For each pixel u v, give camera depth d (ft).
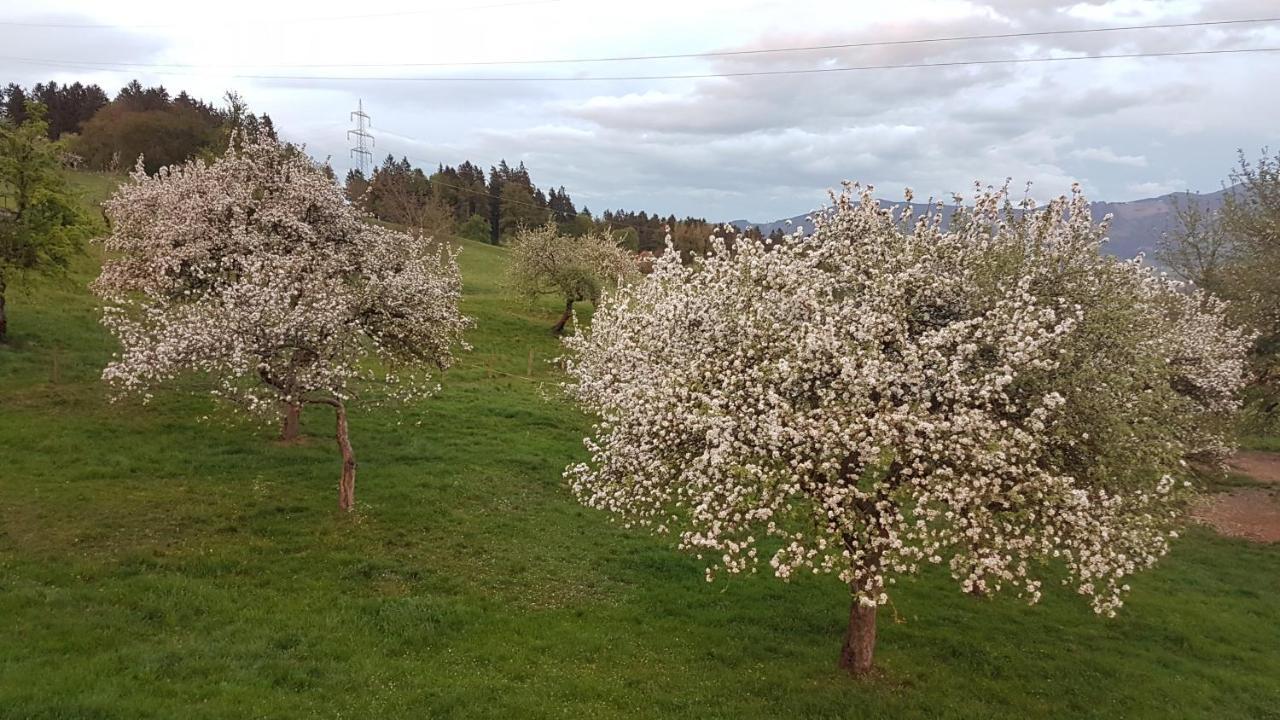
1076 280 38.70
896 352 36.22
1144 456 34.45
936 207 42.29
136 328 54.80
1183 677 45.85
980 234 40.83
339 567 48.78
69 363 86.07
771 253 41.57
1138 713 40.88
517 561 53.52
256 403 51.62
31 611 38.14
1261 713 42.37
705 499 33.78
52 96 323.78
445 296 71.87
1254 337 74.84
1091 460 34.91
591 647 42.27
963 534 32.60
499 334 150.41
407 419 86.79
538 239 161.89
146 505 54.29
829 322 35.09
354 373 57.77
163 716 30.58
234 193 71.36
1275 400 76.64
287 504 57.52
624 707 36.47
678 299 43.37
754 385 35.86
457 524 58.49
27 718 29.01
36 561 43.93
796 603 51.93
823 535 35.76
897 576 57.16
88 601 40.37
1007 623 51.62
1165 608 56.39
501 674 38.47
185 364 50.65
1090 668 45.73
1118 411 33.81
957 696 40.63
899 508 34.50
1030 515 32.58
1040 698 41.68
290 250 68.95
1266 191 82.07
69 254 90.22
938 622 50.75
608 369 53.72
